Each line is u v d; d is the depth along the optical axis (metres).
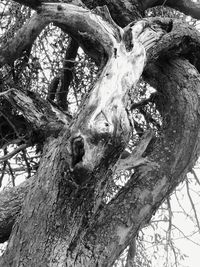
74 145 2.58
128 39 3.23
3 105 3.88
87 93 2.88
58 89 4.87
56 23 3.54
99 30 3.27
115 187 4.32
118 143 2.64
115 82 2.85
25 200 2.90
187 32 3.82
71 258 2.81
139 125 4.72
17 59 3.95
